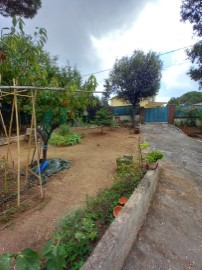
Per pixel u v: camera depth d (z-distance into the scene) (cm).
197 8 1184
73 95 486
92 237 269
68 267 231
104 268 213
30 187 434
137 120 1753
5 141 838
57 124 518
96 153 729
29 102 482
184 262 300
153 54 1486
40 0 1103
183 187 518
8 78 397
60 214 338
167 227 362
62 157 670
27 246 268
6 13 1043
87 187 442
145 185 397
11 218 327
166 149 857
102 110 1308
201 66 1272
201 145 962
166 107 1698
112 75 1566
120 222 277
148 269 276
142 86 1510
